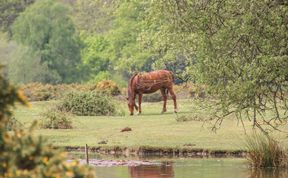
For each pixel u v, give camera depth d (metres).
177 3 41.00
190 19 40.25
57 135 61.94
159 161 47.75
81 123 71.19
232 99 39.94
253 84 38.28
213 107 50.12
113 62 177.88
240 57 39.66
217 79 40.16
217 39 39.47
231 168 43.41
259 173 40.91
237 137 55.44
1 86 18.83
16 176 18.23
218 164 45.53
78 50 197.62
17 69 189.62
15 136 19.03
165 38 44.25
